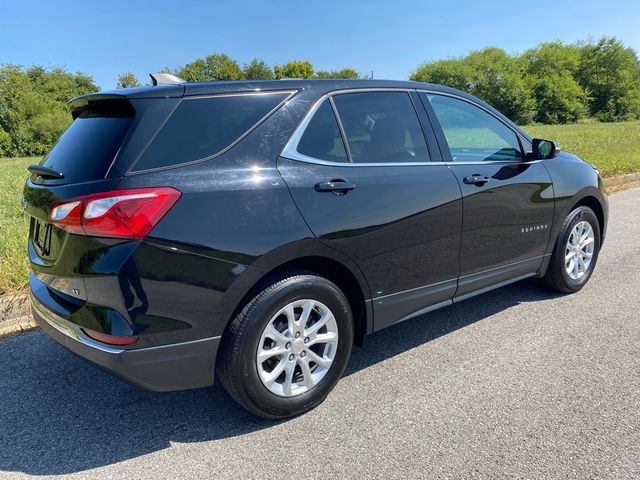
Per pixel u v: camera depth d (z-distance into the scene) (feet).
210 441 8.50
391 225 9.69
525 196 12.42
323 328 9.25
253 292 8.30
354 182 9.27
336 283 9.80
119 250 7.18
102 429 8.92
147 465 7.93
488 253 11.85
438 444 8.18
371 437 8.43
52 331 8.47
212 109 8.30
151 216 7.23
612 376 10.12
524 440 8.20
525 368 10.55
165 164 7.65
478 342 11.87
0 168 69.72
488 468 7.57
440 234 10.62
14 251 15.75
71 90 204.95
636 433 8.30
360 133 9.84
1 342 12.48
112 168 7.44
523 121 187.83
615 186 33.50
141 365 7.47
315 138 9.16
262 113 8.70
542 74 196.03
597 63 202.59
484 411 9.05
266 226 8.11
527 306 13.96
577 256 14.48
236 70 275.39
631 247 19.24
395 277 10.08
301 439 8.46
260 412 8.70
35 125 149.89
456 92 12.01
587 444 8.05
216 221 7.71
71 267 7.68
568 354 11.09
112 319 7.32
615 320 12.78
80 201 7.33
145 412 9.44
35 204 8.43
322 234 8.71
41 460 8.11
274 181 8.36
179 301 7.54
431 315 13.65
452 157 11.19
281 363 8.72
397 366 10.87
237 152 8.27
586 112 200.64
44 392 10.20
